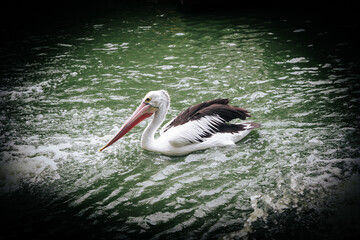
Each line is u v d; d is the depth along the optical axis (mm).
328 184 4430
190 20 12742
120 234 3895
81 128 6363
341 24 11000
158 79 8273
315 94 6879
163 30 11898
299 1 13781
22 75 8977
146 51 10148
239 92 7297
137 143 5883
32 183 4891
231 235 3777
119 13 14617
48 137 6090
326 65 8172
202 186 4676
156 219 4113
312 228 3775
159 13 14070
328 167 4754
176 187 4699
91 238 3855
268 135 5719
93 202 4469
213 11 13562
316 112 6230
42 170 5168
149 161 5363
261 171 4855
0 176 5039
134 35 11656
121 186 4781
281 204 4184
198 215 4133
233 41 10312
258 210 4125
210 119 5562
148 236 3842
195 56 9461
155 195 4562
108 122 6539
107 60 9695
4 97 7738
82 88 8062
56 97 7672
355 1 13156
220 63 8852
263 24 11625
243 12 13148
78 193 4660
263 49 9516
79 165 5281
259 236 3730
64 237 3883
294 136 5590
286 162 4977
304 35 10336
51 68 9359
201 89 7586
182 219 4090
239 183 4656
